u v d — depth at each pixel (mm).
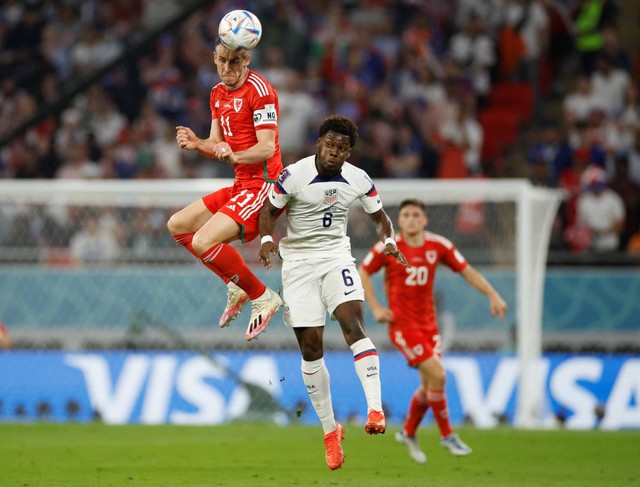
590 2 65188
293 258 22516
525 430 36500
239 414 40031
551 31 65188
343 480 24594
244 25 21531
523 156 60438
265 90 21984
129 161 58094
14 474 25219
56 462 27609
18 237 45250
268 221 21953
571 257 44844
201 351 40938
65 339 42031
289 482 24109
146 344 41781
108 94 60531
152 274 42219
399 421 39625
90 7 64312
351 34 63594
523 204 40156
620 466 27766
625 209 55000
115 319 42000
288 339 41406
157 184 40969
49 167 58062
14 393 40531
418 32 63500
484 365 40781
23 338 42031
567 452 30656
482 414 40219
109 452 29891
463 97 61875
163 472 25938
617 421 40625
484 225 44781
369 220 44875
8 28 63625
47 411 40250
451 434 29422
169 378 40500
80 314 42094
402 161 57688
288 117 58219
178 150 58281
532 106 62781
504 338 42062
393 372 40219
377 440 33719
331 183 21906
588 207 53438
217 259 22188
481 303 42344
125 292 42156
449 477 25391
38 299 42250
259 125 21875
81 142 58094
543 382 41219
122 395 40344
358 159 57281
